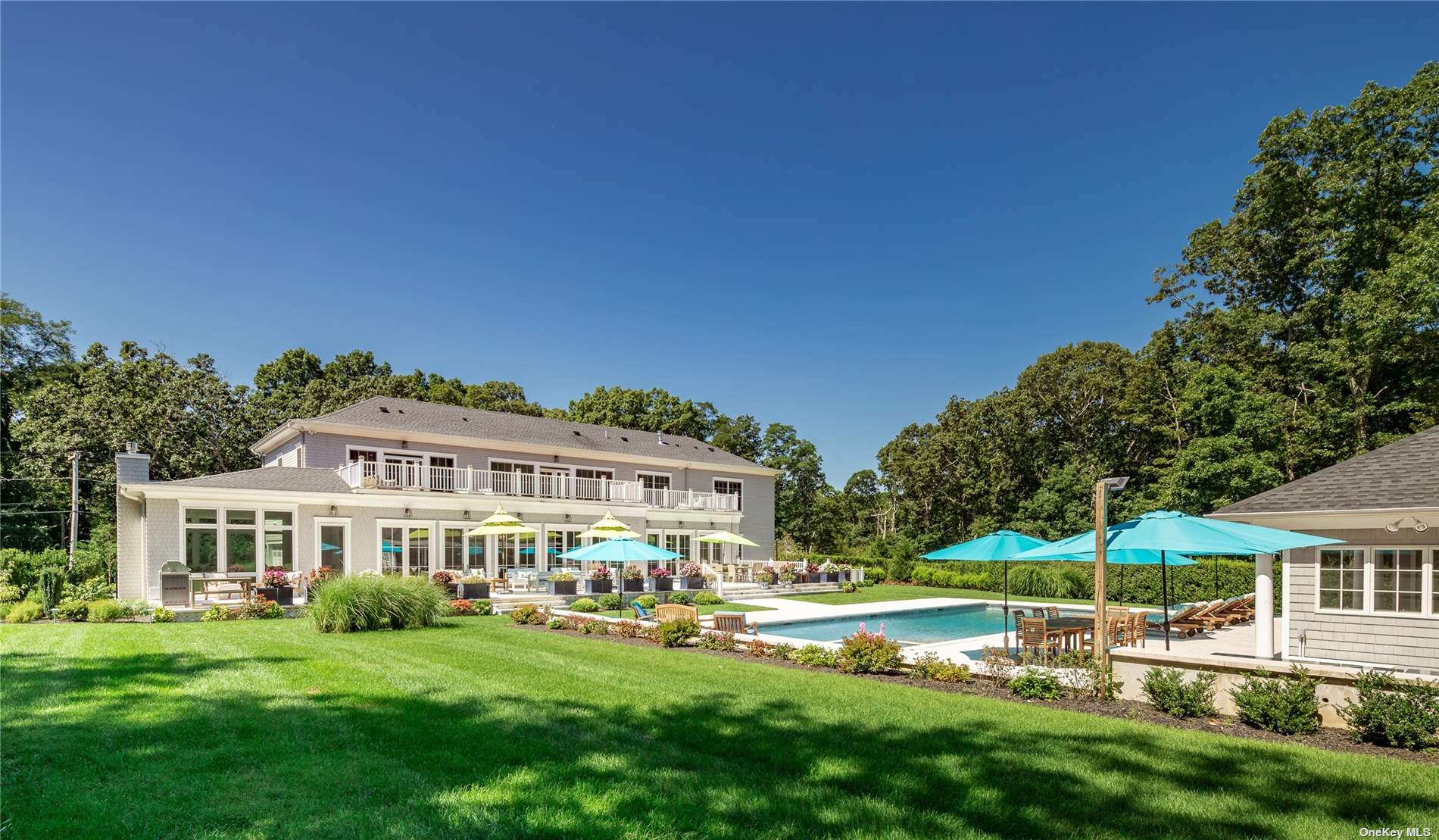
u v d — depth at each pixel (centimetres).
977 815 488
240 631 1398
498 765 573
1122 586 2717
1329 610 1153
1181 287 3622
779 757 613
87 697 788
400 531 2520
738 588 2819
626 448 3553
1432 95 2705
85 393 3703
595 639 1426
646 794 511
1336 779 575
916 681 1021
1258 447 2881
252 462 4097
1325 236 2936
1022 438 4462
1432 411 2592
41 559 1998
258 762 570
